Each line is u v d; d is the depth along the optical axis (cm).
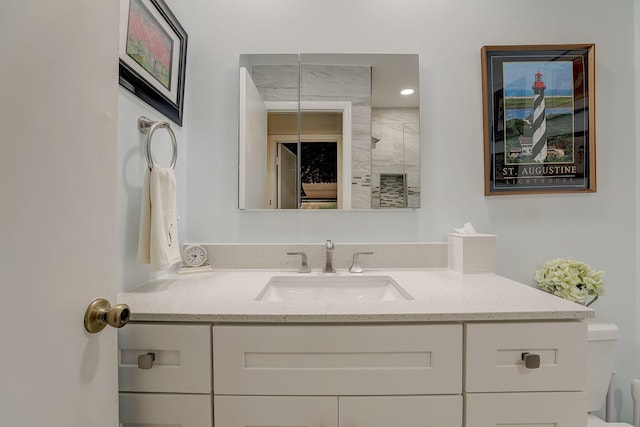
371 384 78
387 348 78
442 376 78
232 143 138
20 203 47
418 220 138
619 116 136
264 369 78
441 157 137
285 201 137
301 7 137
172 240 104
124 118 97
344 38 137
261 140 137
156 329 78
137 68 100
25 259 48
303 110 137
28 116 48
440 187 137
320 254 133
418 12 137
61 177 54
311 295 119
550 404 78
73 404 57
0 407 44
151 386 78
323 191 137
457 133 137
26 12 48
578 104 134
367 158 136
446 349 78
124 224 98
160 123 102
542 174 135
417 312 78
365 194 136
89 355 60
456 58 137
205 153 137
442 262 133
